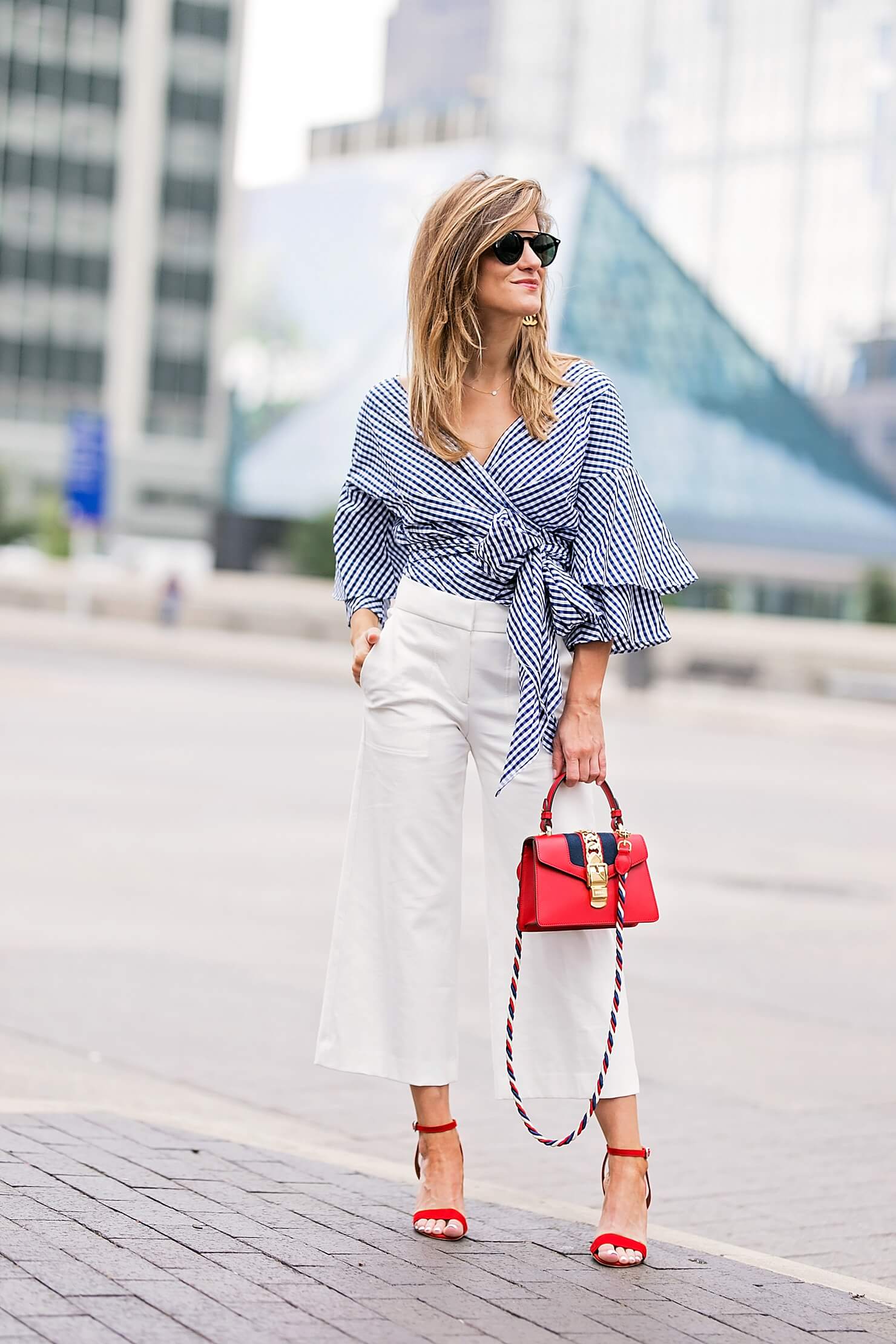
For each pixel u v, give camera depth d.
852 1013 8.24
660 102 111.56
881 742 30.08
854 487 81.31
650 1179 5.43
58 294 98.25
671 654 40.53
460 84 126.62
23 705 25.62
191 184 100.38
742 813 17.42
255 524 79.81
